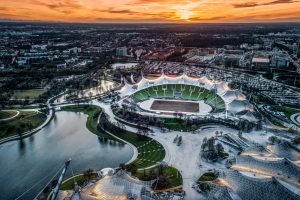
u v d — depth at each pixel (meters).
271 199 182.12
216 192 195.25
